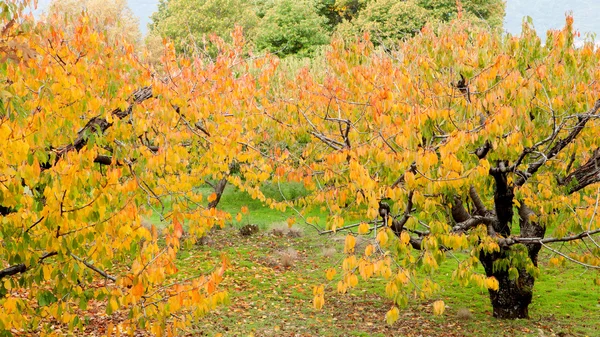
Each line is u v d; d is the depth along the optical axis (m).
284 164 9.75
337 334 10.93
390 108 7.20
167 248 4.90
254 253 17.67
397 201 7.44
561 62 8.14
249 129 9.09
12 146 4.39
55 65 5.57
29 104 5.05
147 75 6.69
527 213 11.07
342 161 7.30
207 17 37.00
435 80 8.40
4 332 5.12
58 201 4.74
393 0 32.00
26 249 4.81
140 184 5.81
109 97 6.00
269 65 8.33
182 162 7.60
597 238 15.63
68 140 5.44
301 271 16.08
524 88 6.98
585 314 12.21
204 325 11.22
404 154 6.45
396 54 10.02
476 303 13.23
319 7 40.56
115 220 4.95
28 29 4.93
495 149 7.06
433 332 11.02
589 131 8.79
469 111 7.21
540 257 16.86
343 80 9.84
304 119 9.58
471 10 30.91
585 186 9.88
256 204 24.91
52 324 10.34
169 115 6.35
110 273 12.95
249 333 10.87
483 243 8.98
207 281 4.78
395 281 5.82
